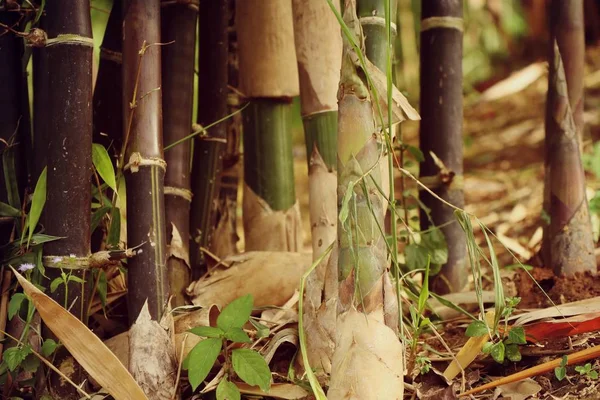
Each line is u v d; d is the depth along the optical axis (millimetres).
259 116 2053
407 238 2059
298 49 1730
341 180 1314
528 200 3322
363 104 1310
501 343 1490
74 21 1458
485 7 5027
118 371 1382
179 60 1782
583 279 1968
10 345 1646
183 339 1546
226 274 1826
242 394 1493
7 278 1656
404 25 4707
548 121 2039
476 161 3896
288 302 1796
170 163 1774
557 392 1460
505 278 2021
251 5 2012
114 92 1829
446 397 1410
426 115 2049
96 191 1737
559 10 1998
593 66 4582
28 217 1591
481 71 4996
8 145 1660
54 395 1488
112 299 1847
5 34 1671
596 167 2945
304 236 3414
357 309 1291
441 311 1900
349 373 1270
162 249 1468
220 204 2250
